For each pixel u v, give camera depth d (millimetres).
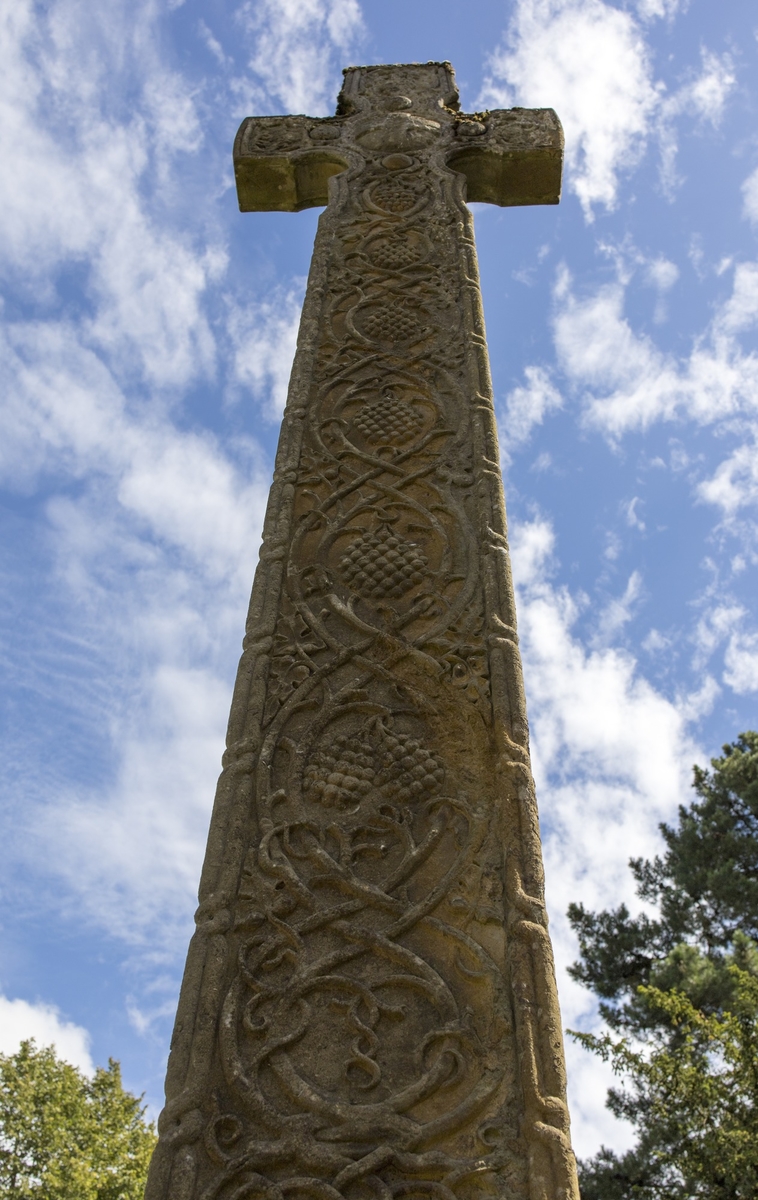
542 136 5164
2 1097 12961
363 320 4207
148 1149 13039
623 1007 11875
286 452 3670
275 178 5195
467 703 2887
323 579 3232
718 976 10922
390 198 4797
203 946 2373
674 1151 8148
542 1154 2045
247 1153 2055
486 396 3867
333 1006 2291
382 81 5633
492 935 2406
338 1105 2123
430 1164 2033
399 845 2586
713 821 13867
